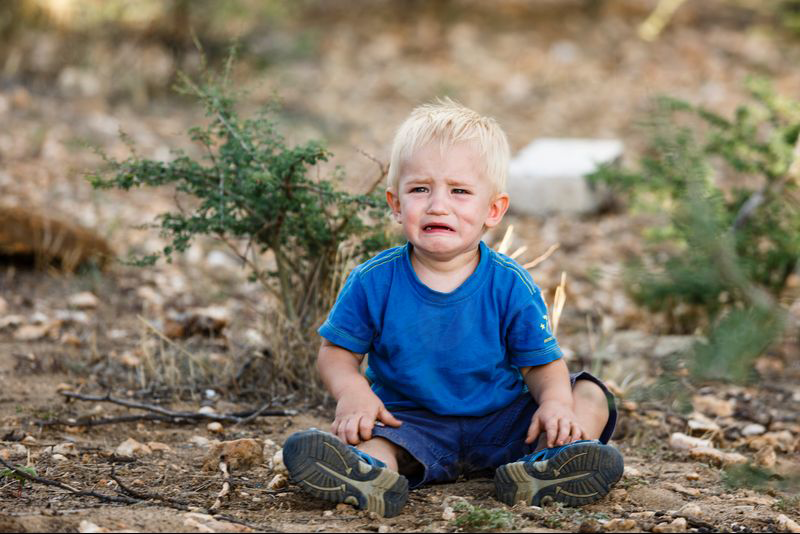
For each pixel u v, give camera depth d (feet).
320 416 14.60
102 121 34.30
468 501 10.64
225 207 14.64
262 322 16.74
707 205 8.64
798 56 49.65
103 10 39.88
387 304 10.87
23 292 20.56
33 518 9.34
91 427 13.65
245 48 39.58
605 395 11.39
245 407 14.97
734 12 57.31
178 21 39.24
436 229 10.54
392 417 10.72
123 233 24.80
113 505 10.36
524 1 60.44
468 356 10.84
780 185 17.89
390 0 60.39
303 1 55.83
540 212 29.99
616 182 20.15
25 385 15.31
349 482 9.97
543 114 41.70
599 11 58.23
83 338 18.01
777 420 15.53
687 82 45.78
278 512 10.36
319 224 15.16
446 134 10.71
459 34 54.85
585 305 21.89
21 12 40.11
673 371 8.77
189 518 9.70
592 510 10.45
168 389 15.53
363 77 46.60
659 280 8.84
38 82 37.91
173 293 21.36
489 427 11.20
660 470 12.65
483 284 10.86
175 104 37.99
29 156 29.76
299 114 38.24
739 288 8.62
